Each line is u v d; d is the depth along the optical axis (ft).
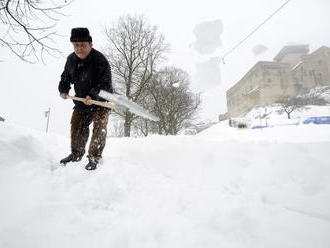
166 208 6.26
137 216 5.81
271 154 9.12
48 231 4.90
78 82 9.70
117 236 4.89
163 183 8.06
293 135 27.25
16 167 7.23
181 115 85.81
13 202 5.67
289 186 7.42
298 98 160.76
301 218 5.68
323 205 6.40
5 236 4.56
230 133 38.93
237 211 5.86
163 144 12.66
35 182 6.79
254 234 5.12
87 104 9.58
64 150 11.18
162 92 79.36
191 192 7.27
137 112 9.03
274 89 197.67
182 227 5.33
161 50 72.23
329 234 5.01
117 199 6.72
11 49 12.66
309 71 205.36
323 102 164.04
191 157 10.34
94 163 8.68
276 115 138.82
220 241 4.85
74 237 4.83
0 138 8.16
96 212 5.91
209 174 8.98
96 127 9.39
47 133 14.97
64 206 5.81
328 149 8.80
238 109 233.35
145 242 4.83
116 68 66.33
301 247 4.66
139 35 69.05
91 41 9.22
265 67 200.85
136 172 8.79
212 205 6.34
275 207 6.29
